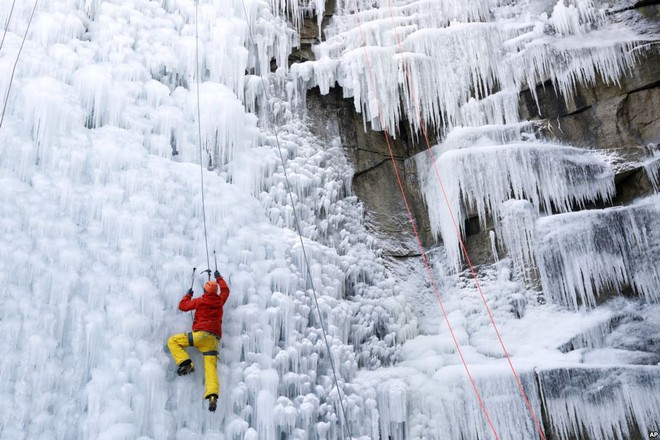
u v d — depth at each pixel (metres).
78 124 7.06
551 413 7.38
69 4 8.04
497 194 9.33
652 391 7.41
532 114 10.16
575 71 9.91
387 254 9.82
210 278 6.87
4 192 6.05
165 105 8.16
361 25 10.49
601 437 7.29
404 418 7.57
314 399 6.95
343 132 10.30
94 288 6.04
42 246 5.99
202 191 7.45
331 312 7.89
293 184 8.89
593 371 7.50
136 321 6.01
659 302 8.41
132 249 6.48
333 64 10.17
